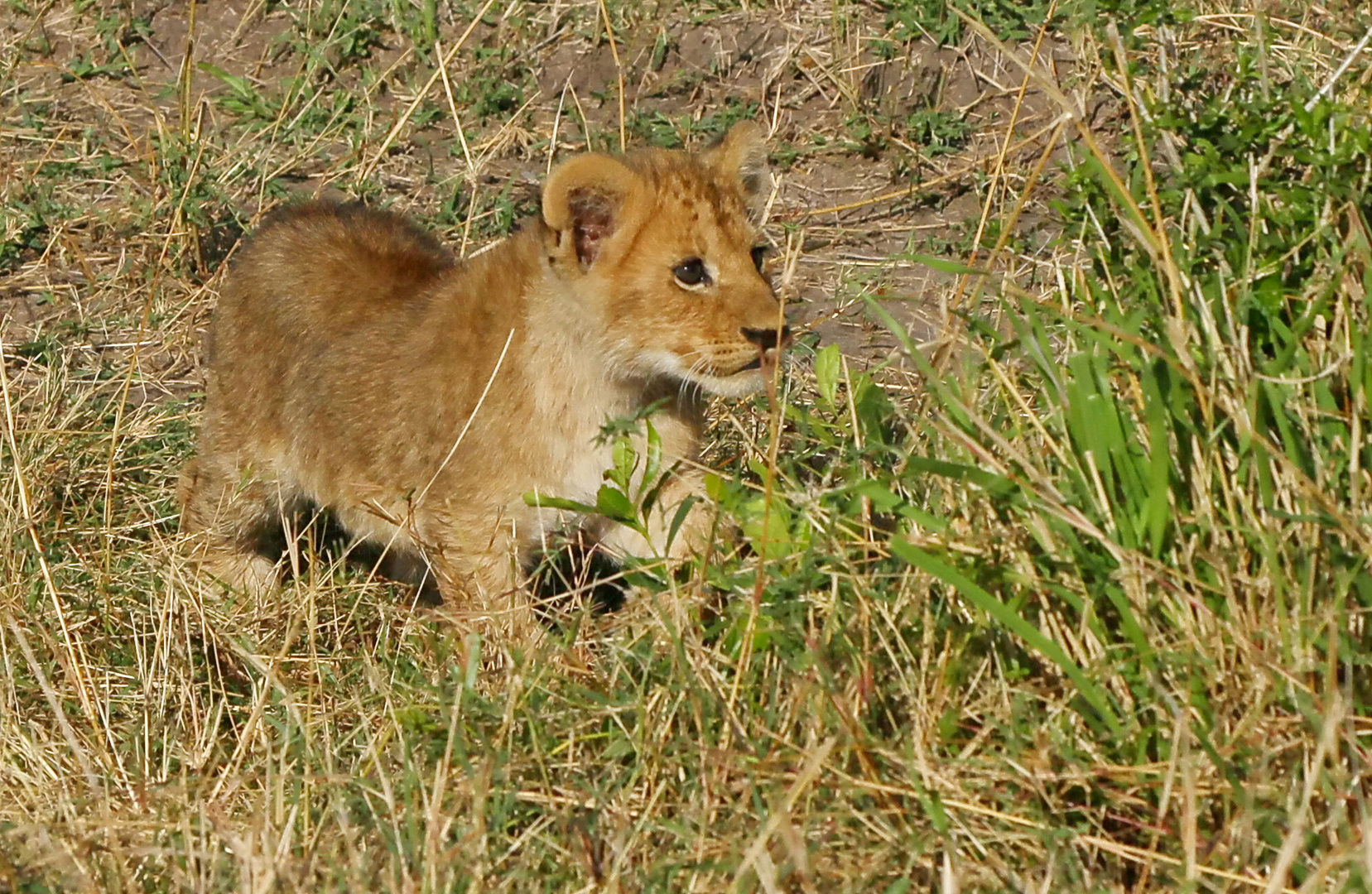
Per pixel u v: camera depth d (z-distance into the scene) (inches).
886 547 343.0
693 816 311.7
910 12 610.5
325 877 315.0
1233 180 351.3
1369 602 314.0
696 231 396.8
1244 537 321.7
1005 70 593.0
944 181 562.3
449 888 299.6
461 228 555.2
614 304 398.6
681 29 633.6
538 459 408.5
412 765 332.2
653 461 374.0
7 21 668.1
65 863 318.7
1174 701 307.9
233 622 418.9
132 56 649.6
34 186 590.9
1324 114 361.4
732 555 370.9
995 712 318.3
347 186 580.4
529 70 621.9
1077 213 411.2
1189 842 286.8
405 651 404.5
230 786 345.4
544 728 342.3
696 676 330.6
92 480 480.7
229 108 620.4
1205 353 337.1
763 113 601.3
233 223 575.2
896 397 462.0
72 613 420.2
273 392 453.7
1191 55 501.0
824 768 311.4
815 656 314.0
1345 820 292.4
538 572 398.3
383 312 436.5
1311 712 297.7
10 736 375.9
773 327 392.2
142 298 553.0
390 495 432.5
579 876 309.0
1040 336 351.9
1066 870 298.5
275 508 469.7
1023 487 321.4
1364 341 333.1
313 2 658.8
